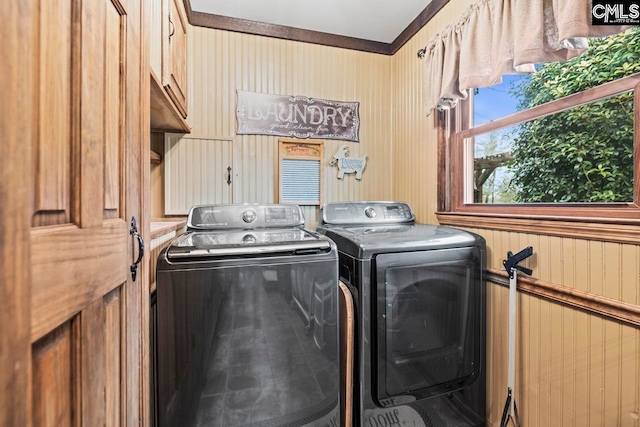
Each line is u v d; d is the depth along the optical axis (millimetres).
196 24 2273
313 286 1293
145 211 1014
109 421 734
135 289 918
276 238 1551
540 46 1257
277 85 2461
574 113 1383
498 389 1636
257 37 2414
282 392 1239
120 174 812
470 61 1652
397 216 2182
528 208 1552
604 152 1271
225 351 1173
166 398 1116
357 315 1424
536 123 1562
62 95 548
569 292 1279
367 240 1485
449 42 1851
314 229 2541
